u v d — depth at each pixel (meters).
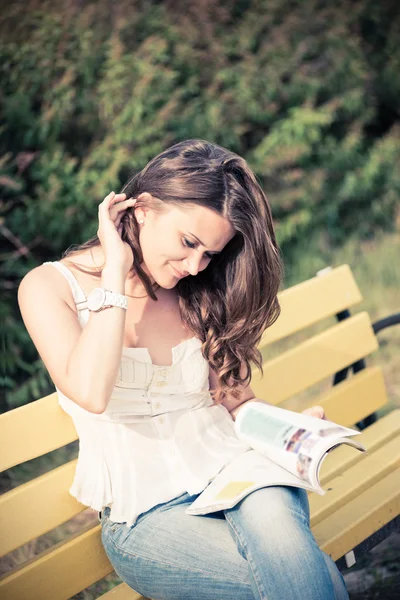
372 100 6.48
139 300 2.29
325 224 5.94
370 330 3.20
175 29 5.72
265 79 5.95
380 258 5.79
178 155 2.14
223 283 2.32
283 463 2.09
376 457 2.84
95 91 5.27
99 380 1.96
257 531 1.92
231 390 2.37
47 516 2.21
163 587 2.03
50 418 2.26
